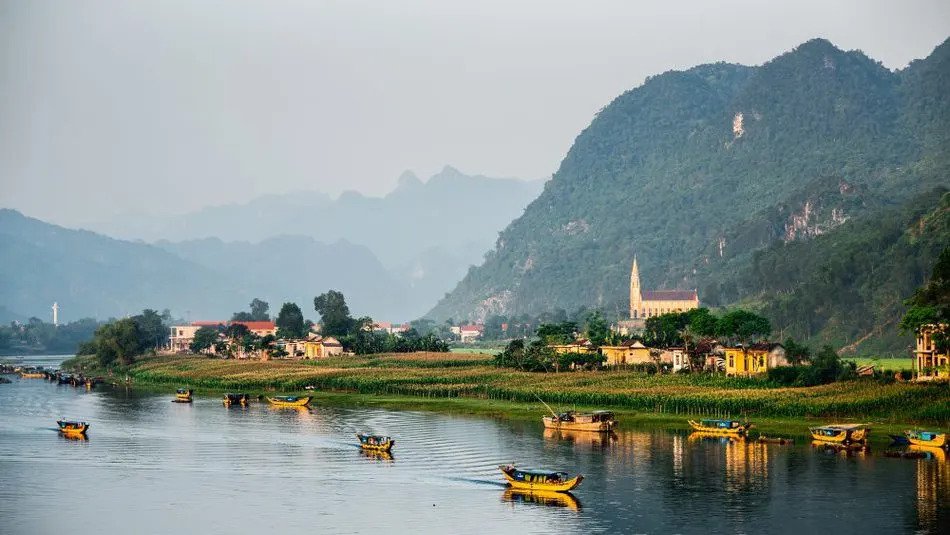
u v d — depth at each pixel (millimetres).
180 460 188625
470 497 156875
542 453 192625
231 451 198375
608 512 146750
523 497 156500
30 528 141250
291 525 141750
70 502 155250
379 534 137125
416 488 163250
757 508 148125
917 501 151000
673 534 135625
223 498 157250
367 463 184500
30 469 180250
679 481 165875
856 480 165125
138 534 138375
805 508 147500
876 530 136500
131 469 180125
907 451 189875
